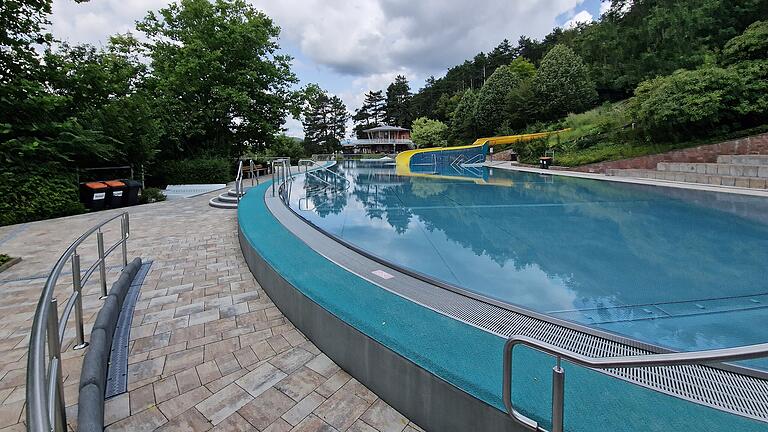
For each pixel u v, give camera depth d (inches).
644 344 82.2
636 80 1033.5
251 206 267.7
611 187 415.2
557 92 1078.4
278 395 83.6
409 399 75.3
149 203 447.2
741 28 788.6
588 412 58.5
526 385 64.7
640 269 151.6
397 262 161.8
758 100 451.5
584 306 116.7
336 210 294.5
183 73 645.3
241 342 107.6
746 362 79.4
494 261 163.6
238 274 169.5
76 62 461.1
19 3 372.5
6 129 339.0
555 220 251.3
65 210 359.9
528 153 791.1
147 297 141.8
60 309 132.8
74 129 387.2
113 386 86.7
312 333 106.5
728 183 371.9
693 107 466.6
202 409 79.0
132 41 672.4
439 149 927.7
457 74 2358.5
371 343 83.7
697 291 127.5
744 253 171.8
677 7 935.0
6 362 99.0
